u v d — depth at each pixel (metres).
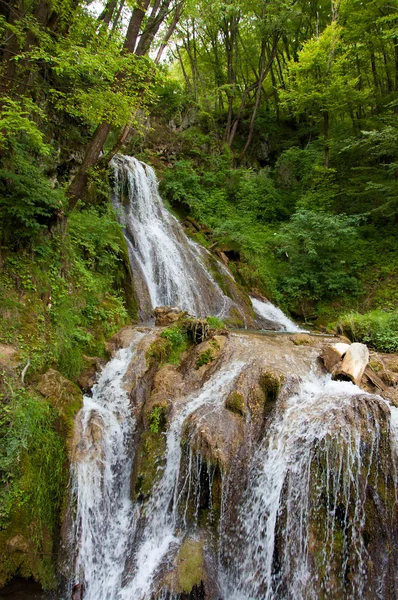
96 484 5.56
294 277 14.23
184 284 11.47
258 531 4.97
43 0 7.33
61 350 6.69
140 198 12.95
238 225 16.34
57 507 5.23
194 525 5.16
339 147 18.12
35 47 6.20
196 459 5.30
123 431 6.24
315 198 16.27
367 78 20.44
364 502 4.77
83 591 5.02
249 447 5.51
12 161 7.23
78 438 5.63
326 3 22.84
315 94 16.53
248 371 6.30
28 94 8.53
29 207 6.86
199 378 6.68
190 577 4.54
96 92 7.31
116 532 5.55
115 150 10.86
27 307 6.46
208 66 26.42
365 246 14.59
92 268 8.77
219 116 23.86
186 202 15.80
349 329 9.91
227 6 19.55
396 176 14.70
